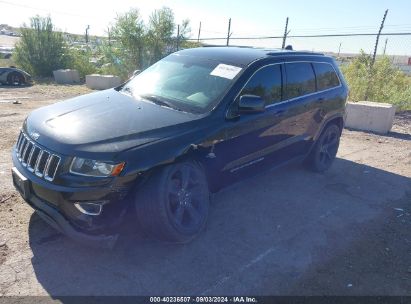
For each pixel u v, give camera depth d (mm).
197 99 3961
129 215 3279
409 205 4910
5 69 15578
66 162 3055
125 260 3332
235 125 3916
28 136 3484
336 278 3287
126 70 18984
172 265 3311
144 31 18703
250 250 3627
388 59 13617
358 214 4547
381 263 3549
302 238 3904
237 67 4281
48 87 15672
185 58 4781
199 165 3680
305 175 5727
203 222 3723
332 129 5852
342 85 5945
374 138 8430
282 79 4676
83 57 20828
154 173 3273
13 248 3375
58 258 3289
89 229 3100
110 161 3025
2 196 4348
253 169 4414
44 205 3188
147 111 3738
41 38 19500
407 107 12438
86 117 3535
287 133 4781
